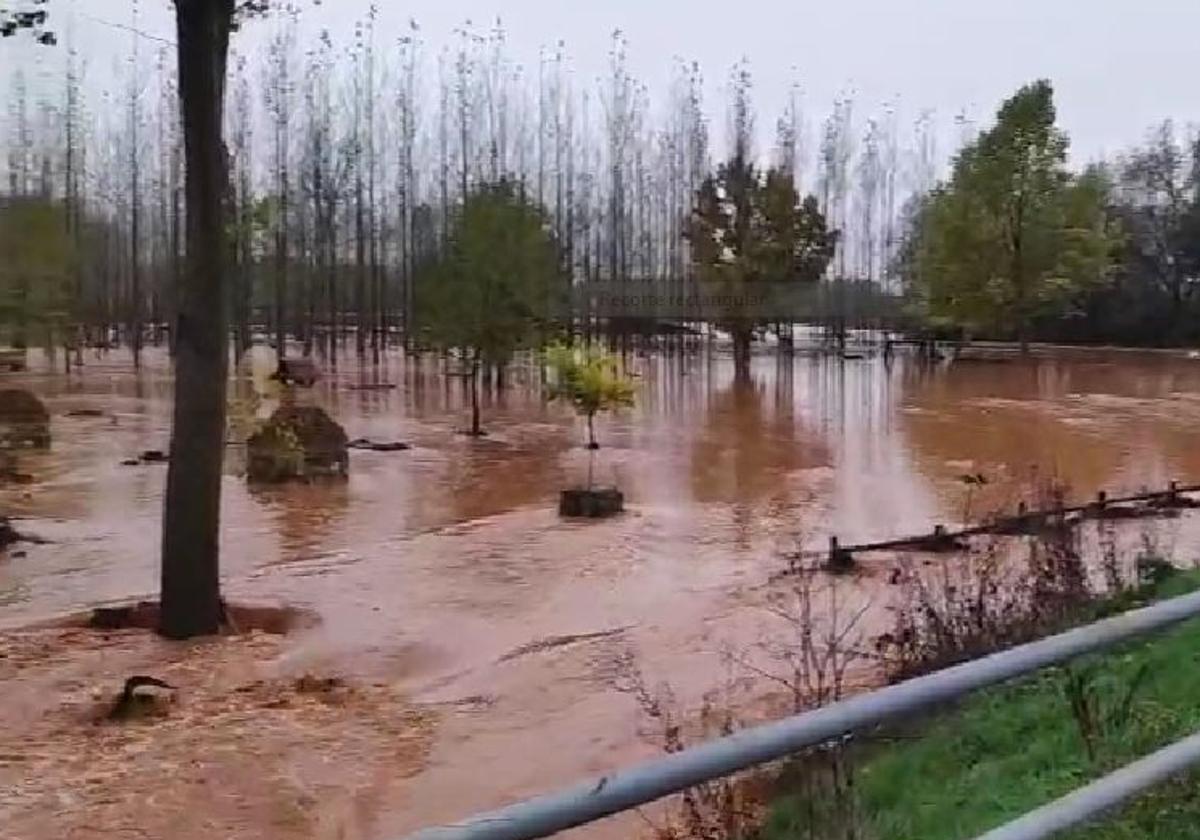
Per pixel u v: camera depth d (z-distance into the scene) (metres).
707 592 10.75
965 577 8.98
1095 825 2.86
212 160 9.70
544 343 28.12
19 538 14.13
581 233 53.62
